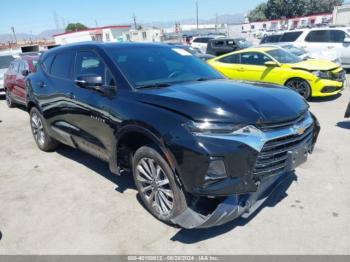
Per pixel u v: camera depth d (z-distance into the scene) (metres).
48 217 3.56
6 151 5.87
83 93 4.00
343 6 29.92
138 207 3.65
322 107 7.95
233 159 2.71
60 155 5.45
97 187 4.19
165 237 3.12
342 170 4.34
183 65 4.23
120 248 3.01
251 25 70.06
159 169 3.16
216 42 18.91
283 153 3.00
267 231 3.12
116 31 53.28
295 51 11.13
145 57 4.04
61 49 4.85
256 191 2.85
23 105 10.00
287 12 81.50
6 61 12.75
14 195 4.11
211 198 3.05
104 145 3.81
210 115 2.79
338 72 8.57
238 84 3.66
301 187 3.91
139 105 3.23
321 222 3.22
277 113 2.95
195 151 2.71
